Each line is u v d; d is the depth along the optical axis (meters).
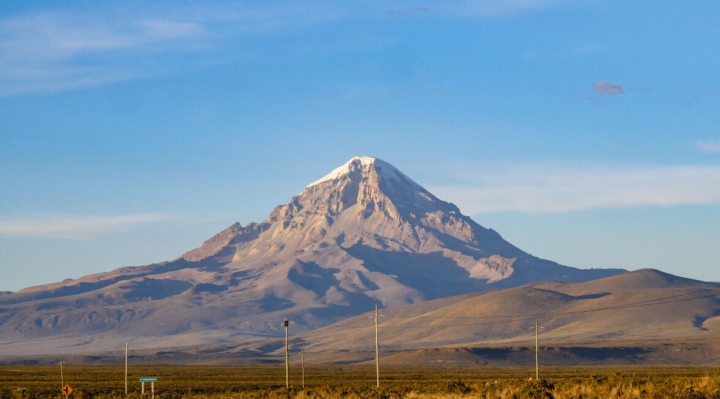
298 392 80.31
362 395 72.25
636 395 58.56
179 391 117.56
